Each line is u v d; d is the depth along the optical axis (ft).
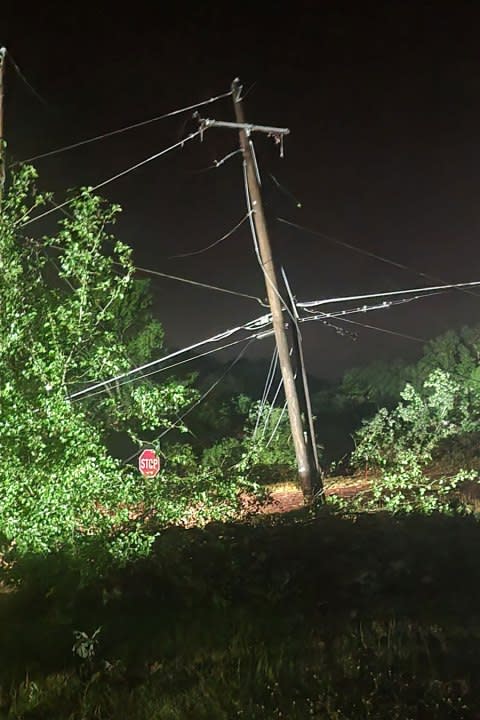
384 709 18.10
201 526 39.22
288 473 88.74
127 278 32.81
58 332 31.65
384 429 81.15
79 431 30.42
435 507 44.93
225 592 29.58
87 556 30.45
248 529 35.94
